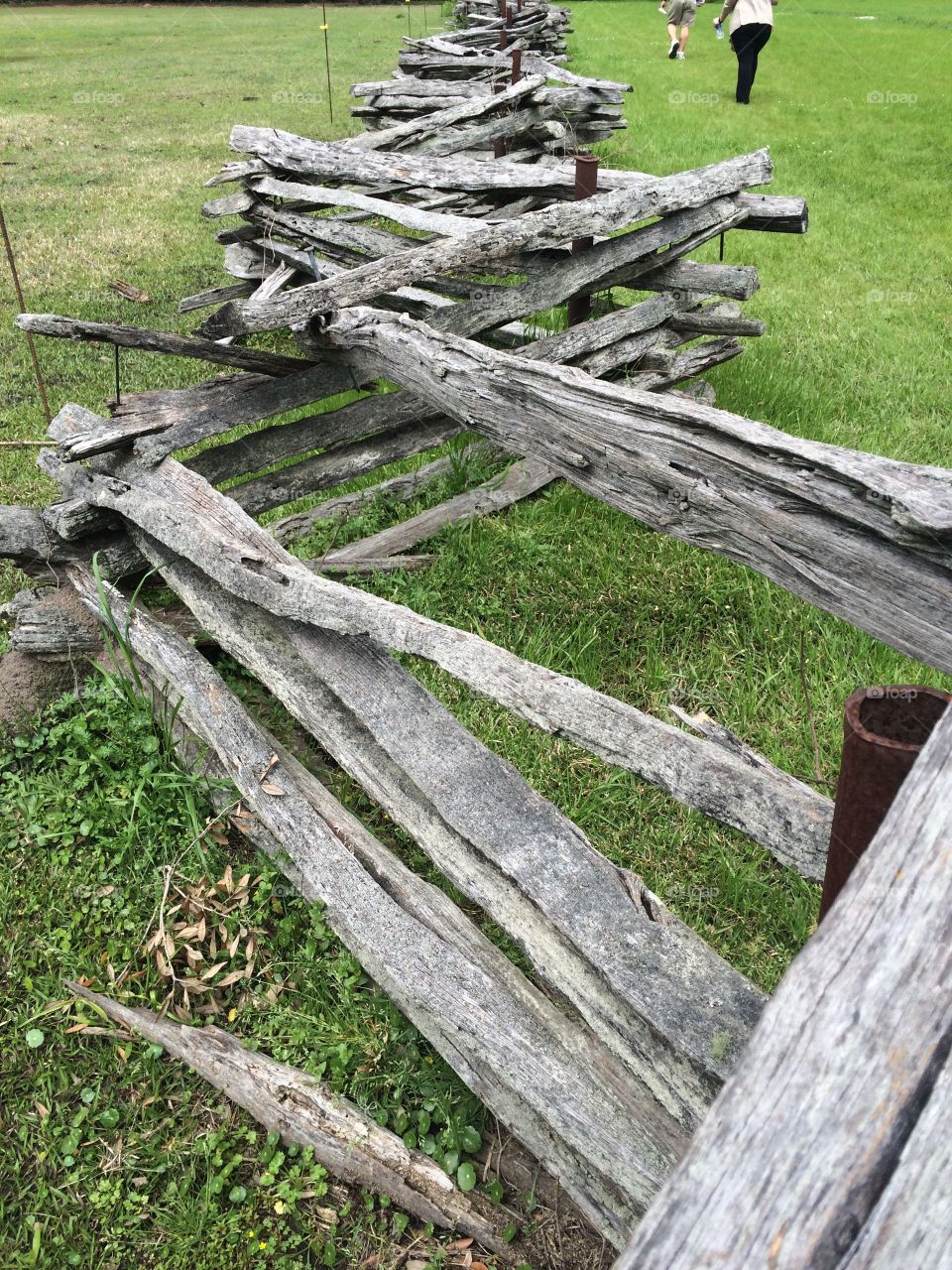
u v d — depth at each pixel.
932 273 8.90
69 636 3.92
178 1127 2.65
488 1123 2.62
